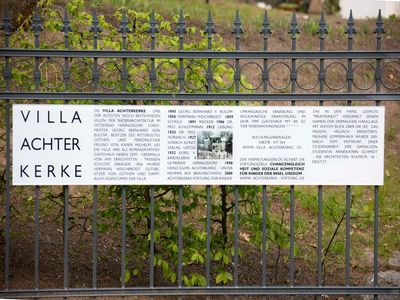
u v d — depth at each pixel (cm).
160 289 327
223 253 346
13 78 366
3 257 385
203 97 326
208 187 329
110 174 328
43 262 384
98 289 325
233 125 329
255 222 353
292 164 330
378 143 331
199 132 329
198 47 354
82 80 376
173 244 341
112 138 327
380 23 329
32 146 325
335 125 330
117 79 380
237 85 329
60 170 326
